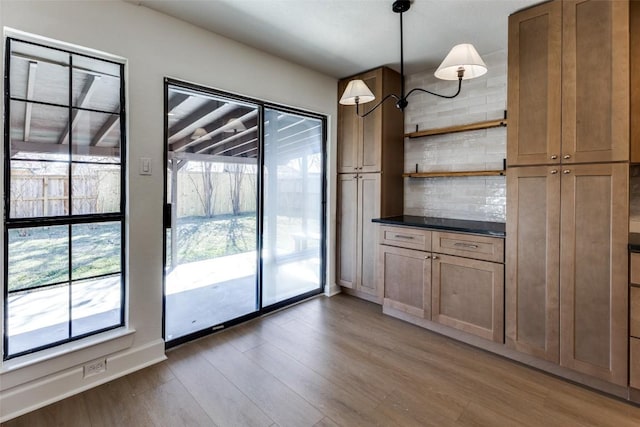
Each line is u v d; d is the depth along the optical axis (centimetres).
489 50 282
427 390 194
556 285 205
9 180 174
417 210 339
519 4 211
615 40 183
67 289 195
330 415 173
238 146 278
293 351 239
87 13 190
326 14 224
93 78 199
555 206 205
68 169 192
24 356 179
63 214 192
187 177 247
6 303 176
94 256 204
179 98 239
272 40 262
